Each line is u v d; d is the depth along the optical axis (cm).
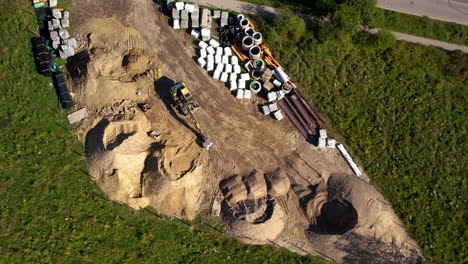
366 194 2895
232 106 3034
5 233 2778
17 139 2891
